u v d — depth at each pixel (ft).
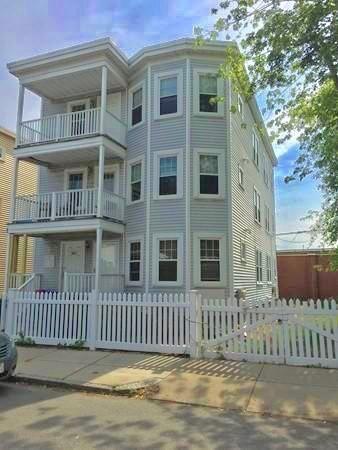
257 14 30.40
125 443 14.89
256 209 67.62
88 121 50.93
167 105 51.24
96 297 33.22
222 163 49.80
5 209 71.41
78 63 51.49
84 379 23.63
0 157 70.49
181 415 18.22
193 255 47.52
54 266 57.47
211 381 23.45
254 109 64.54
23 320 35.29
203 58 50.88
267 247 78.79
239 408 19.22
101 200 48.14
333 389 21.86
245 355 28.40
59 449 14.23
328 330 26.89
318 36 27.96
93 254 55.62
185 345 30.04
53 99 60.23
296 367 26.63
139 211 51.19
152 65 52.21
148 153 51.01
